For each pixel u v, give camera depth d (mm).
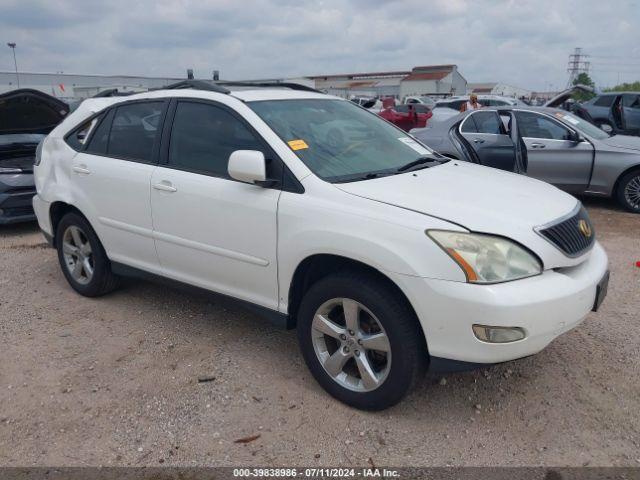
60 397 3441
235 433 3094
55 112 8219
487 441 3010
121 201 4312
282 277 3418
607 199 9297
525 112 8750
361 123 4234
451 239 2822
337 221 3113
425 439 3029
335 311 3367
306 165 3414
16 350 4016
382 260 2924
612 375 3600
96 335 4242
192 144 3951
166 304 4809
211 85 4062
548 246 2961
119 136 4477
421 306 2850
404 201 3086
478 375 3623
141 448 2990
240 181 3582
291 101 4027
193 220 3830
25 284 5328
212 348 4020
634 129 11695
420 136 9242
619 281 5250
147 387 3535
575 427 3111
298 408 3297
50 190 4934
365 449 2955
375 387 3133
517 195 3373
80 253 4918
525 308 2748
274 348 4012
